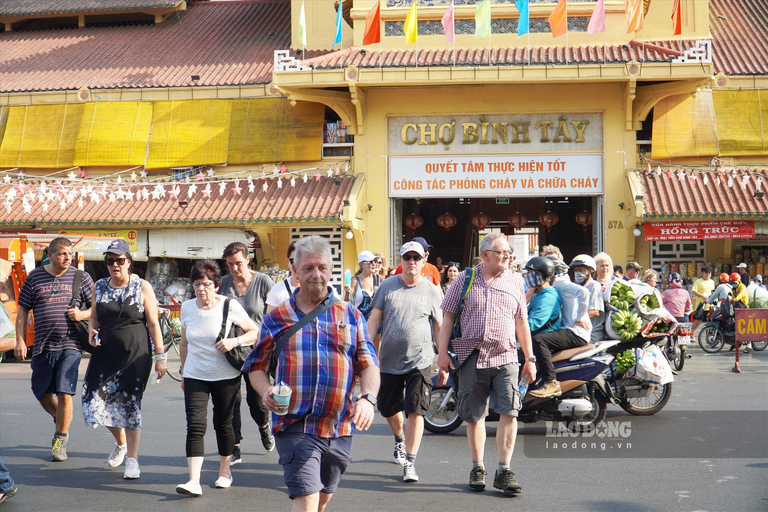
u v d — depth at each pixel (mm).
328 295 5070
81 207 21797
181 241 21766
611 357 9328
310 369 4910
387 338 7641
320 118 22141
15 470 7773
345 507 6492
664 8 23562
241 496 6883
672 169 21172
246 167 22547
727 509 6273
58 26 28453
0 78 24500
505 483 6793
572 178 21391
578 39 21562
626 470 7602
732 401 11383
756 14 24656
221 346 6973
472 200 27375
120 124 22906
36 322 8227
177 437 9414
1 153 23234
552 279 9641
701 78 20031
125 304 7508
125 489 7113
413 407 7395
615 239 21219
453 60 20453
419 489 7059
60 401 8164
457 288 7070
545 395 8766
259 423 8422
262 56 24406
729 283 18266
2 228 21859
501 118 21578
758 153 20953
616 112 21266
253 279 8406
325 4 24391
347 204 20375
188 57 24812
